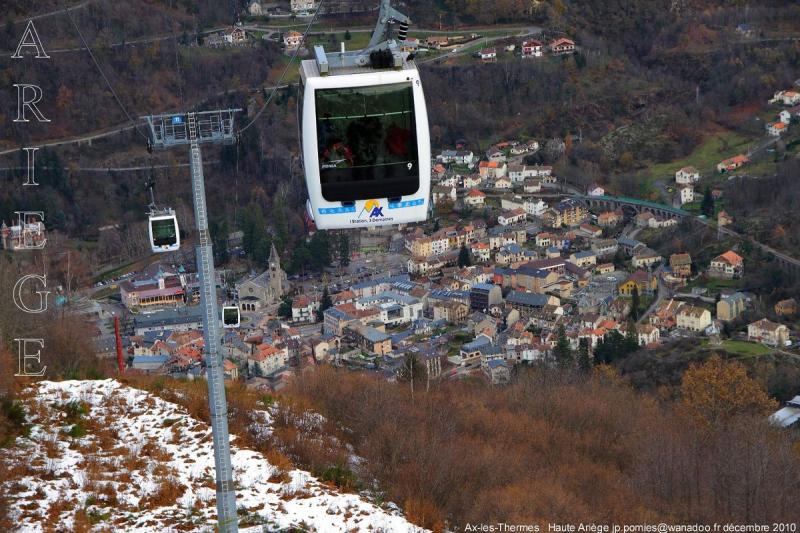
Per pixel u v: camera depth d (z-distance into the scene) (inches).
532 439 2581.2
